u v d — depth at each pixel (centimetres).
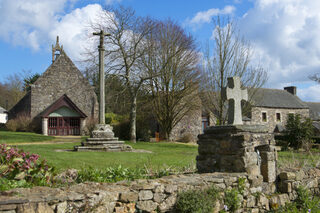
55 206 296
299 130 1997
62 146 1523
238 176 470
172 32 2411
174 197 391
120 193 345
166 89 2433
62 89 2927
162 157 1103
